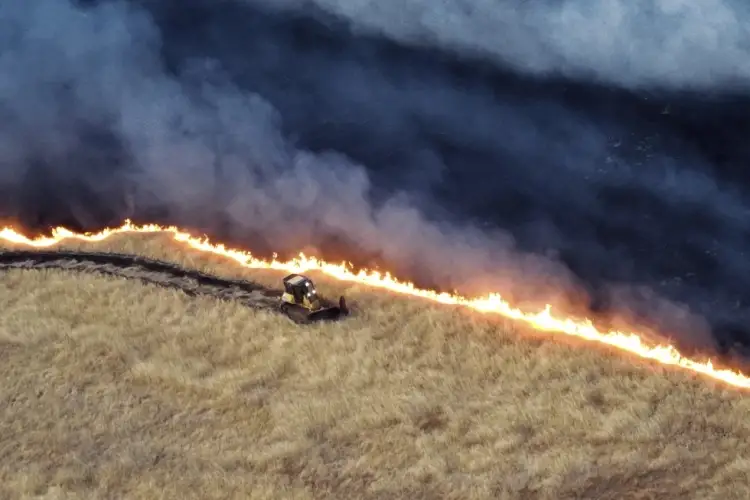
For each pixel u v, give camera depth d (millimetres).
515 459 176500
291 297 190125
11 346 187500
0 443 179500
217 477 176375
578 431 178125
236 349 187250
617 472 175000
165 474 176875
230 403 182625
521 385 182375
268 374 184875
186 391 183750
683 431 177750
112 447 179250
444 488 175000
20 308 190875
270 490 175125
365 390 182875
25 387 184000
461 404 181250
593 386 181625
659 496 173000
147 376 184750
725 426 177750
